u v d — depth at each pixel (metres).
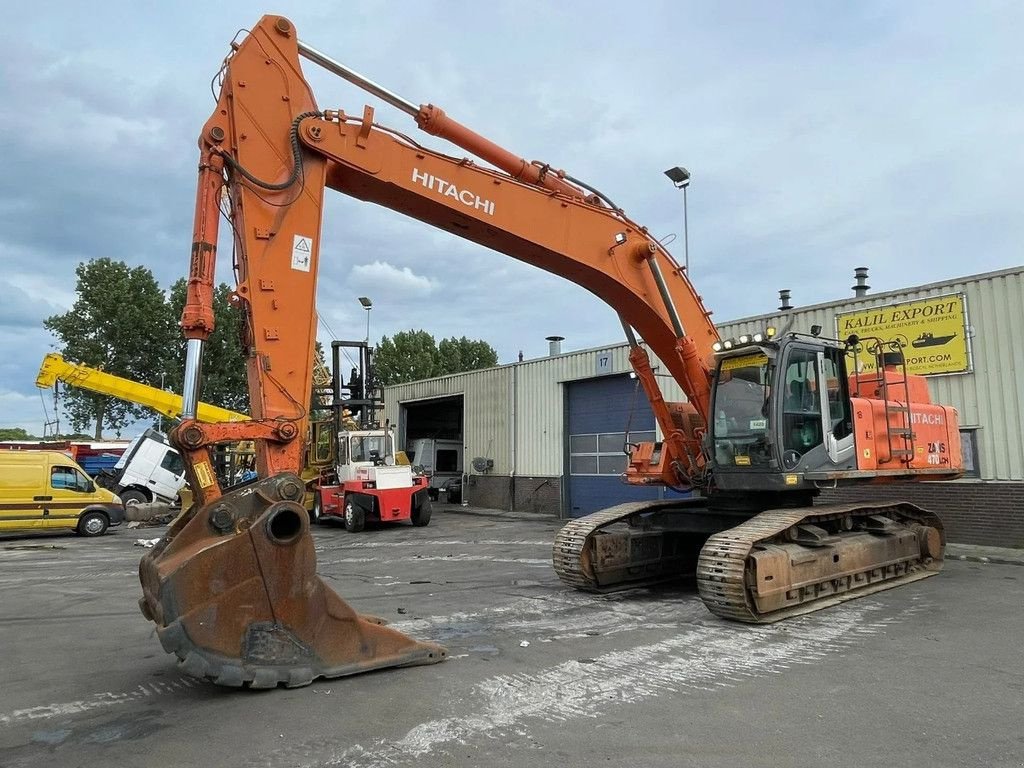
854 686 5.57
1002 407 13.52
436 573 11.75
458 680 5.76
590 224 8.82
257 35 6.62
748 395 9.10
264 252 6.31
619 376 21.95
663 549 10.68
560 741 4.51
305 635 5.60
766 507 9.65
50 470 19.58
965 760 4.18
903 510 11.15
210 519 5.39
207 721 4.90
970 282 14.02
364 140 7.09
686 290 9.83
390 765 4.17
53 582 11.49
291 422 6.04
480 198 7.95
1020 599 9.02
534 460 24.75
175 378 47.28
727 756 4.26
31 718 5.05
